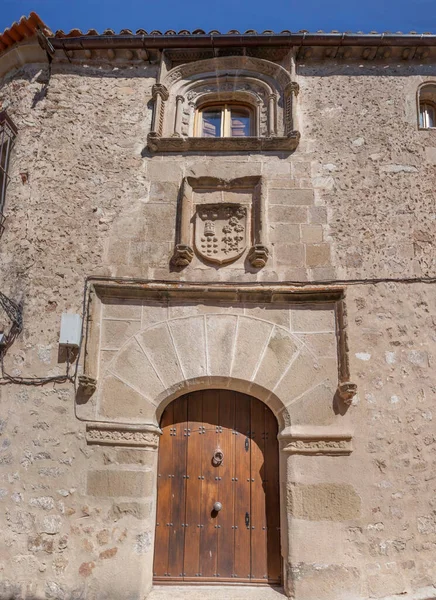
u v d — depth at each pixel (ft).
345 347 16.40
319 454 15.67
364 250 17.72
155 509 15.89
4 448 15.72
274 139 18.95
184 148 19.12
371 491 15.40
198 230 17.93
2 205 18.29
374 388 16.28
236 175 18.67
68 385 16.20
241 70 20.80
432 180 18.74
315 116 19.70
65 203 18.29
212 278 17.37
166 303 17.13
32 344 16.65
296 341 16.69
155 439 16.03
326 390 16.21
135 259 17.63
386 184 18.62
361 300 17.13
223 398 16.92
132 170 18.88
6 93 20.71
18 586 14.58
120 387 16.22
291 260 17.58
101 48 20.48
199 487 16.16
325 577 14.71
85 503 15.25
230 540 15.75
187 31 20.80
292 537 15.03
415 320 17.03
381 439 15.83
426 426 16.07
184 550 15.69
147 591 14.88
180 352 16.60
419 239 17.94
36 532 15.02
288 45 20.45
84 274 17.42
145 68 20.77
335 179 18.66
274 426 16.70
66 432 15.81
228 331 16.79
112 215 18.19
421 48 20.27
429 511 15.39
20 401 16.12
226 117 20.79
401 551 15.01
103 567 14.76
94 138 19.33
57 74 20.30
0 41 20.88
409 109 19.76
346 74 20.40
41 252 17.62
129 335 16.74
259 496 16.08
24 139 19.34
